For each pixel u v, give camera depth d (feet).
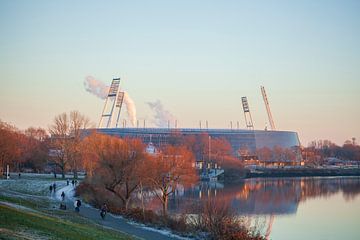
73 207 257.55
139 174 272.31
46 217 167.73
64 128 474.49
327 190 513.86
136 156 277.85
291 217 299.38
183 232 199.31
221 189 515.09
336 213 322.75
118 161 271.08
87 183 323.57
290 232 244.63
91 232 155.02
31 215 156.04
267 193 468.75
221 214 201.98
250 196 432.66
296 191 497.46
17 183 373.20
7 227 121.39
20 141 553.64
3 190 311.27
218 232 191.93
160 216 233.35
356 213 323.37
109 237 153.69
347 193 476.13
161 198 304.91
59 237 124.88
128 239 162.09
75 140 449.06
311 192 488.02
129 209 250.78
